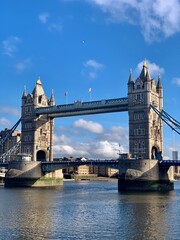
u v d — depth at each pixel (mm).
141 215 57719
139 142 129000
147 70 134000
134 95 132250
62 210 63969
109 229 46219
